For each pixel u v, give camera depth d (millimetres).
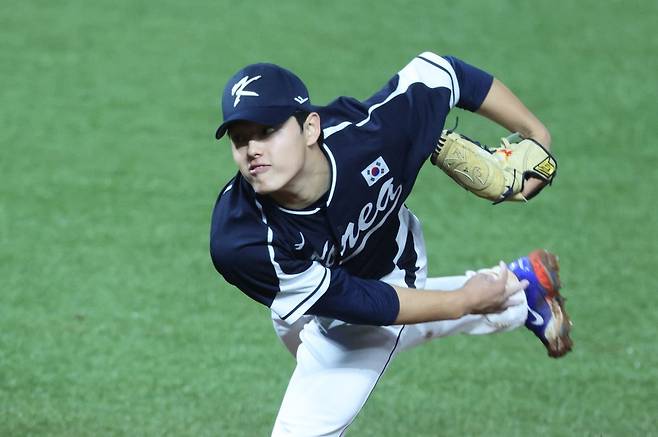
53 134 30594
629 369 19953
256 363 19969
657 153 30297
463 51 37344
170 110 32438
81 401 18344
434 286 15086
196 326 21312
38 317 21422
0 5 40438
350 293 12312
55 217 25906
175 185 27812
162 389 18906
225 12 40469
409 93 13055
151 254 24297
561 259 24453
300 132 11555
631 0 42500
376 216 12773
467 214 26625
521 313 15109
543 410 18438
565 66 36312
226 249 11969
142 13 40125
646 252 24859
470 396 18938
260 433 17422
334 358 13938
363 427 17734
